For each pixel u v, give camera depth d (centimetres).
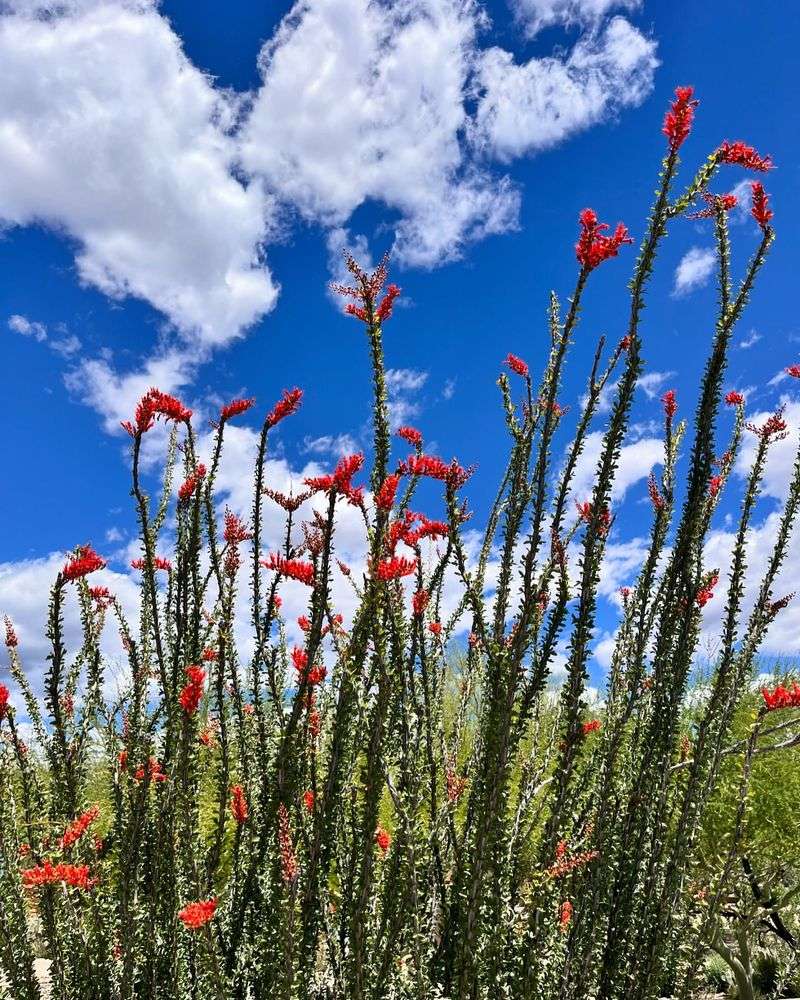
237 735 313
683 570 212
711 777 254
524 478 213
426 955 249
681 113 173
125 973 240
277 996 213
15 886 264
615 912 234
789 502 269
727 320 200
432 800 271
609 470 188
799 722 267
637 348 182
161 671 245
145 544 241
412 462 240
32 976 256
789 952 469
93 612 315
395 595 230
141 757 271
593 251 174
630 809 228
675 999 268
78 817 267
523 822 280
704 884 295
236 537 309
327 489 196
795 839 514
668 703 224
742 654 267
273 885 223
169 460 305
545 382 207
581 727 205
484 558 275
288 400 276
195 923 212
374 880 263
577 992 223
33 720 298
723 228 201
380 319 208
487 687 207
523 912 219
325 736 258
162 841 245
